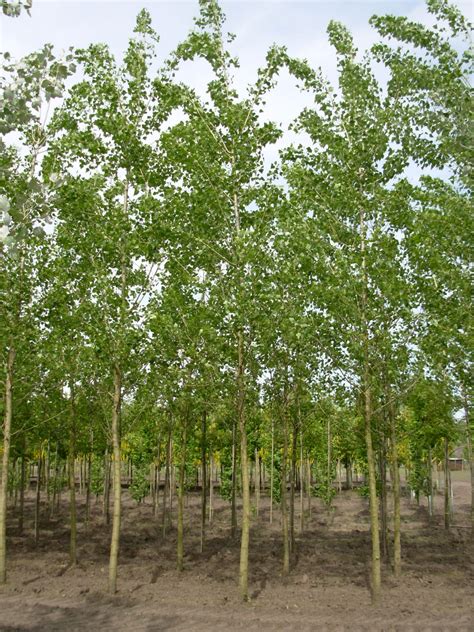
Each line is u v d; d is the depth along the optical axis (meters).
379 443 15.14
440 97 8.77
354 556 15.13
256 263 11.09
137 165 12.32
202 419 16.58
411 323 11.14
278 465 27.06
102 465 29.61
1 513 12.27
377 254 10.83
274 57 11.71
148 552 15.87
